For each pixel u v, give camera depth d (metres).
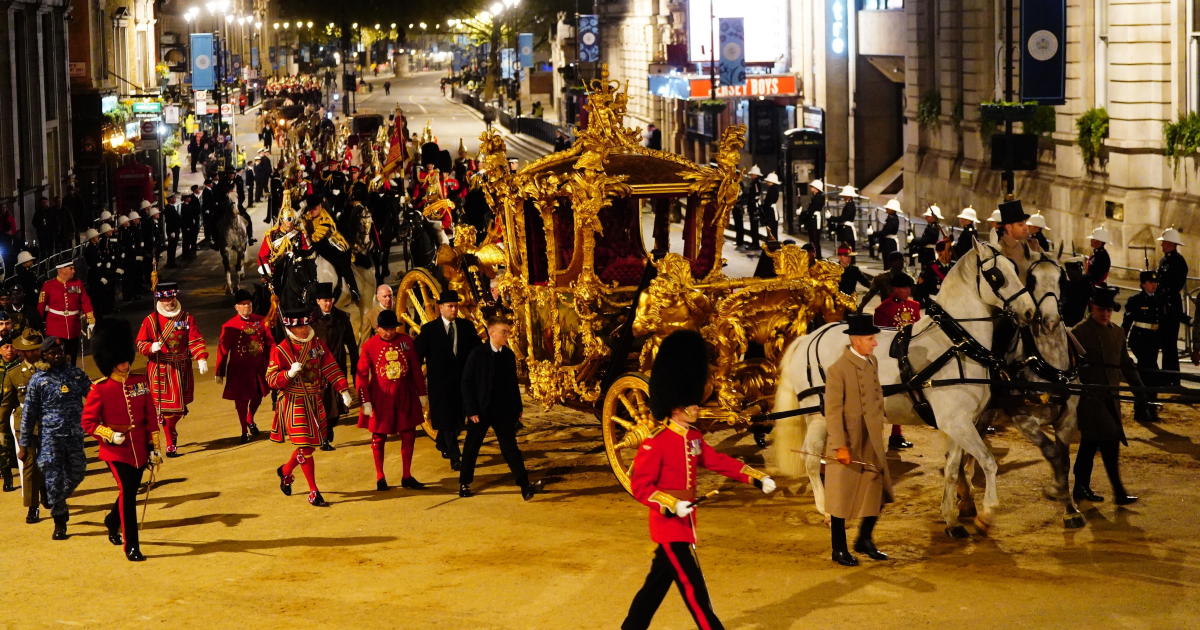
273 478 15.20
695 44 51.56
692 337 9.00
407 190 35.22
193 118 69.25
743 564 11.19
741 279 13.77
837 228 35.75
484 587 10.79
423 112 110.81
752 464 15.11
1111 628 9.24
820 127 47.50
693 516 8.93
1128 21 28.84
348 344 18.81
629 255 15.29
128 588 11.19
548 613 10.05
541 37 102.62
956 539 11.84
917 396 12.17
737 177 14.95
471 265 16.92
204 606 10.58
